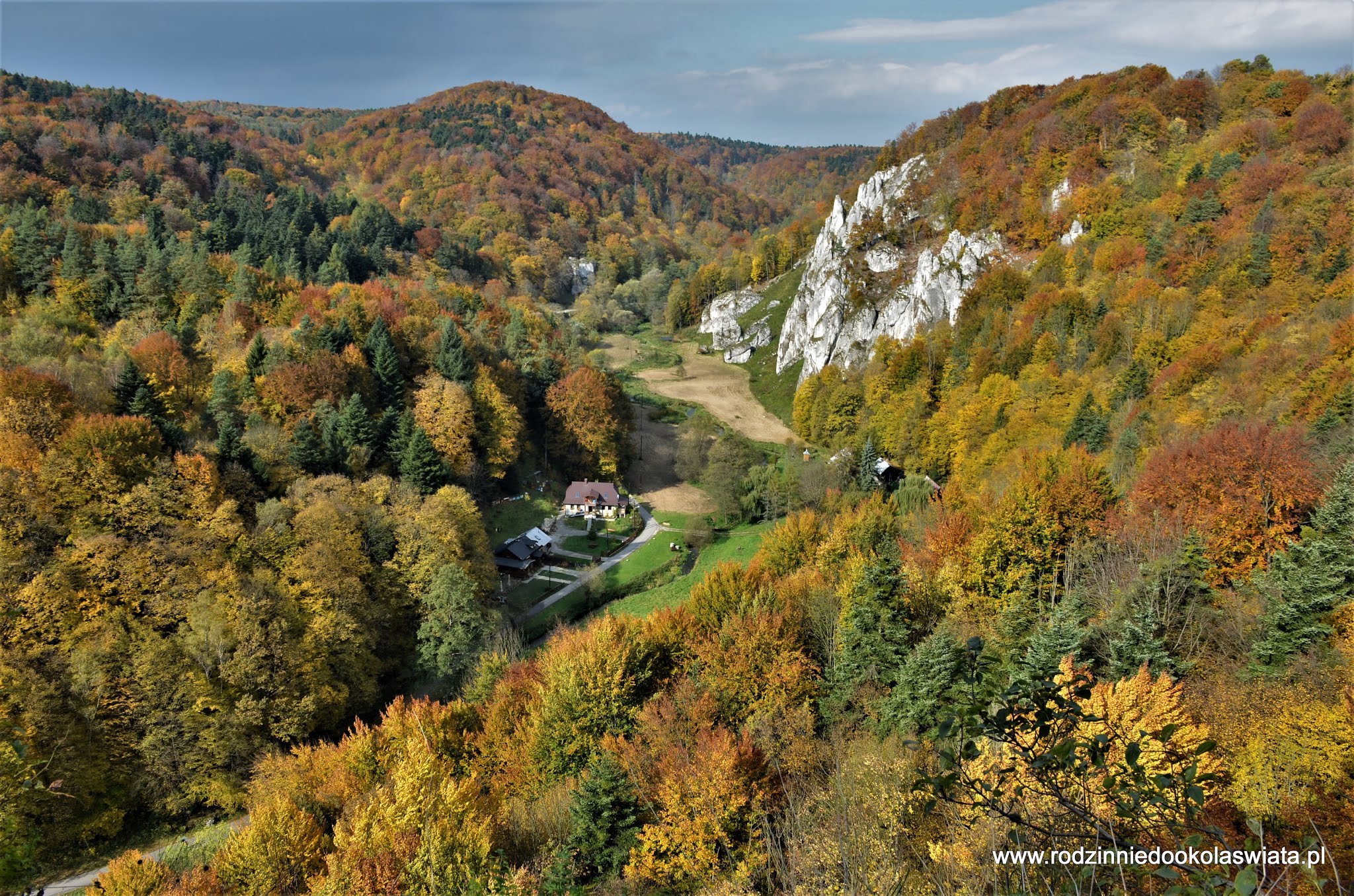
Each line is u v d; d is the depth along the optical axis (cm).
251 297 10550
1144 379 8994
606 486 10481
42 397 6869
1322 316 8244
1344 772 2253
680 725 3969
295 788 4525
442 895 3066
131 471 6438
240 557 6234
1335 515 4172
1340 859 1741
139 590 5647
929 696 3603
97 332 9694
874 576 4444
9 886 1630
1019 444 9388
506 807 3831
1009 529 5366
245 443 7425
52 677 4988
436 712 4859
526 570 8656
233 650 5475
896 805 2456
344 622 6131
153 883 3631
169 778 5091
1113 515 5481
